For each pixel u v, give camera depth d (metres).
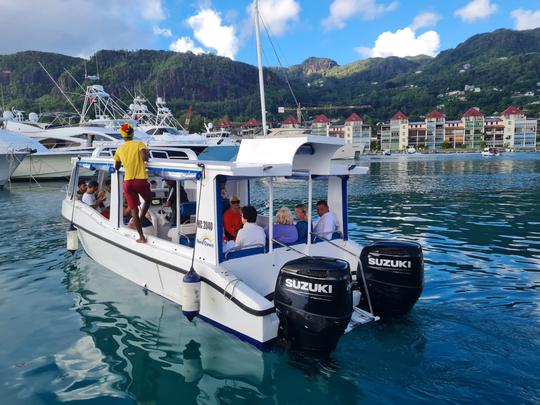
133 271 6.91
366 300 5.74
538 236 11.25
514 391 4.04
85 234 8.26
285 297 4.41
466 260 8.87
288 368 4.53
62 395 4.25
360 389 4.14
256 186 18.38
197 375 4.52
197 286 4.97
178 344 5.18
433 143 129.88
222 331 5.15
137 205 6.11
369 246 5.55
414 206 17.16
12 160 23.77
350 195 21.17
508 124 124.69
